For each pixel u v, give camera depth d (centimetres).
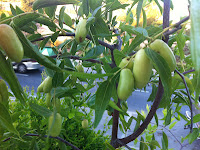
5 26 13
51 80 25
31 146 31
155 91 37
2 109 15
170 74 17
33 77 210
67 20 31
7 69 15
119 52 20
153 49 18
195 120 34
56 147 55
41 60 15
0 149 30
